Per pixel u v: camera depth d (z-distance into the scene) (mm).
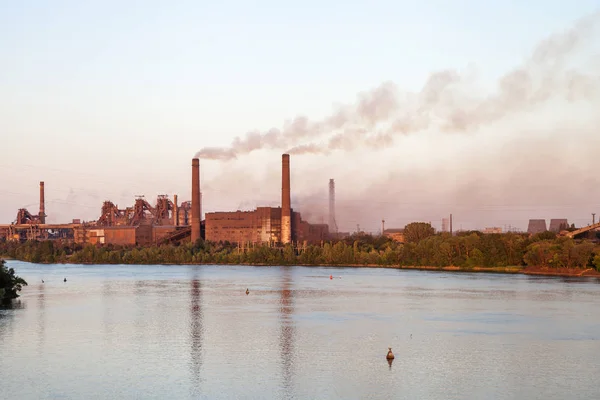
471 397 94250
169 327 148875
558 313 165375
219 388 99062
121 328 147625
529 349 122750
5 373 107188
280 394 96125
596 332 138875
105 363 113500
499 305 181875
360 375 105562
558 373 106062
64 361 115000
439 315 164750
